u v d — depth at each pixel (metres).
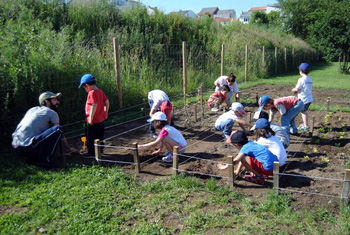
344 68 21.94
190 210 3.84
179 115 9.02
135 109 9.47
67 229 3.47
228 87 8.51
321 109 9.40
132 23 14.87
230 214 3.76
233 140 4.64
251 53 19.38
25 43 7.37
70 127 7.55
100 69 9.11
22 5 11.05
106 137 6.93
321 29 22.00
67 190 4.29
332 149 6.02
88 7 13.39
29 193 4.19
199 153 5.95
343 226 3.44
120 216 3.73
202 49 17.47
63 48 8.28
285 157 4.84
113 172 4.89
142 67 11.34
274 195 4.09
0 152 5.68
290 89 13.99
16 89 6.27
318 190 4.30
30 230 3.47
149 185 4.45
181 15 18.86
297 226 3.47
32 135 5.03
